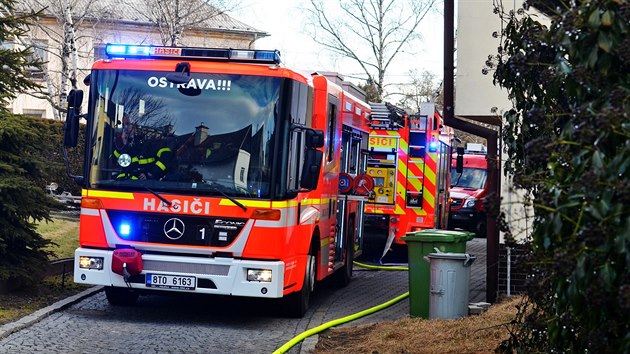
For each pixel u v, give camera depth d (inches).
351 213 626.5
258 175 441.4
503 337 373.4
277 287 435.2
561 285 193.0
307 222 477.4
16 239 485.4
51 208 498.9
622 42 181.5
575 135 176.9
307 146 450.9
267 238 436.1
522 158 285.4
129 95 453.4
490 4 493.7
